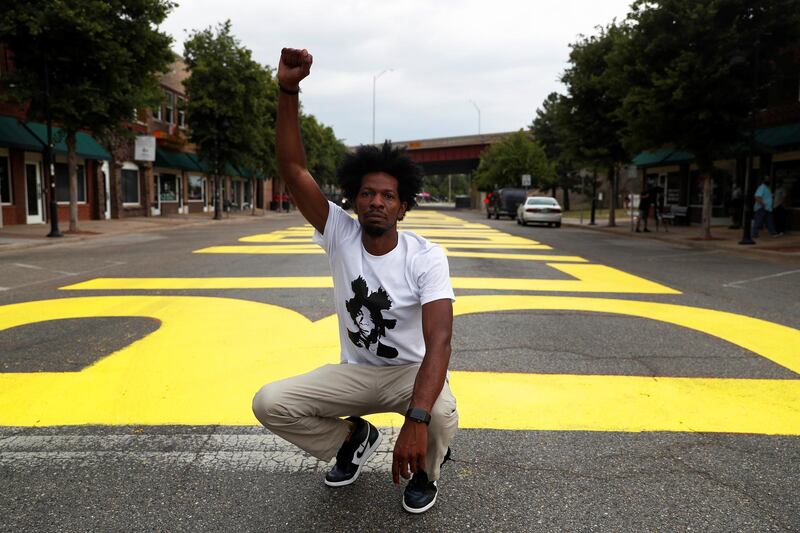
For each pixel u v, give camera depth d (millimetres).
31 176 24156
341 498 2967
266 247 15664
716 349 5742
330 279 9867
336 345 5684
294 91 2566
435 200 156125
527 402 4281
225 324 6543
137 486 3053
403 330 2750
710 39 16484
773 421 3980
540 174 54031
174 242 17531
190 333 6129
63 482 3088
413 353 2809
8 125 21562
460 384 4652
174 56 20344
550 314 7289
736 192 22844
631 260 13602
